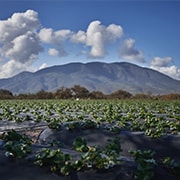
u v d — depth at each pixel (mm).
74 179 5309
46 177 5348
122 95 54781
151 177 5242
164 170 5648
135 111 19938
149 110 22188
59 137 10711
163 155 8922
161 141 9148
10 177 5438
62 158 5391
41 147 6621
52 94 55094
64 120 14758
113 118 13711
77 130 10625
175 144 8984
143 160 5434
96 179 5309
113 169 5461
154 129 10641
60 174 5348
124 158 6074
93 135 10281
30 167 5535
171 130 10594
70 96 55031
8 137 6996
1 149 6238
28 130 14047
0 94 56688
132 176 5348
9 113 17219
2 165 5637
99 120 13609
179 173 5500
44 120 15352
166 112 20359
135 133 9758
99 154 5535
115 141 6770
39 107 23562
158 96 51531
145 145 9273
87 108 22828
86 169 5422
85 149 6258
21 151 5762
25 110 20516
